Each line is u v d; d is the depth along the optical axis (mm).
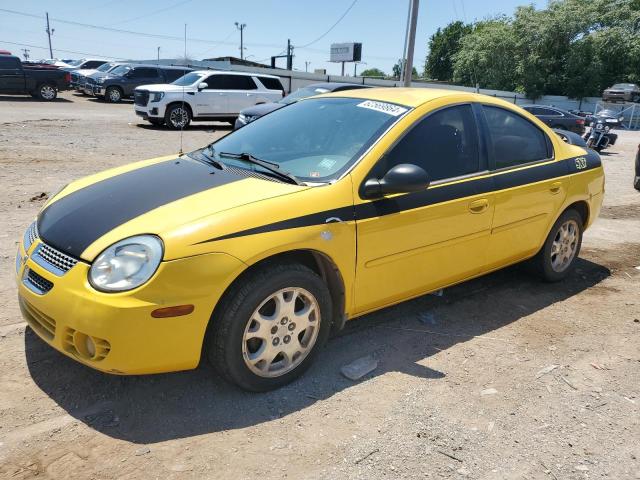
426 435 2812
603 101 37312
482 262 4109
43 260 2844
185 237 2650
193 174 3383
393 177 3184
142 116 16766
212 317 2811
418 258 3604
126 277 2566
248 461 2549
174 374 3191
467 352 3695
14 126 14133
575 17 44219
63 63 38719
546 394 3262
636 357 3775
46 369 3148
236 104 17875
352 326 3965
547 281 5004
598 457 2746
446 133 3818
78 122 16469
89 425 2721
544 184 4418
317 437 2744
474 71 50062
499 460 2676
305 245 2955
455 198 3711
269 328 2965
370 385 3225
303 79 38031
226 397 3010
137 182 3324
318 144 3604
